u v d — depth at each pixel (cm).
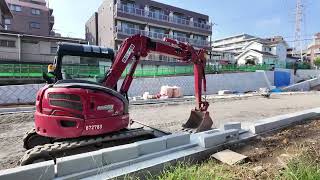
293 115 830
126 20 3419
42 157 447
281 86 3597
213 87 2847
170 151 488
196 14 4150
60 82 523
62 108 493
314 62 5853
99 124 509
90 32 4247
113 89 567
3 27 2934
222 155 486
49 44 2708
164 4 3788
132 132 565
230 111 1310
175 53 691
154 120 1043
